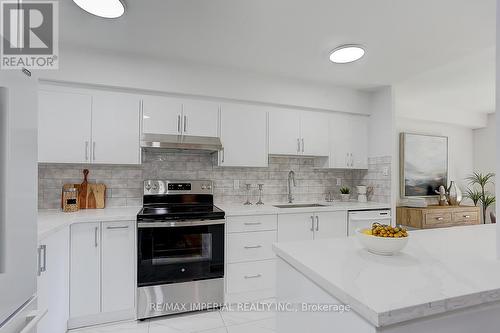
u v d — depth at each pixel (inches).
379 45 87.0
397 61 99.3
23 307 37.7
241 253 98.6
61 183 99.2
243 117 111.0
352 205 120.6
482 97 151.8
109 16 69.9
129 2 64.9
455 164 189.0
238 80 108.1
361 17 71.4
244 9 68.1
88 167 102.1
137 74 95.0
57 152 87.8
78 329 79.6
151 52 92.5
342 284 33.0
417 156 170.9
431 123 181.0
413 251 47.2
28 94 38.9
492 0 63.8
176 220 87.8
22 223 37.1
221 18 72.1
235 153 109.3
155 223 85.4
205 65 103.3
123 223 84.7
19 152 36.2
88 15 69.8
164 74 98.1
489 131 189.2
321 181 139.6
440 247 49.7
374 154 131.6
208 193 113.5
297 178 135.1
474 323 31.6
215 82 104.6
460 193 178.2
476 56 97.3
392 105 123.7
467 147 195.3
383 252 44.7
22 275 37.1
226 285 96.3
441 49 89.9
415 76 116.2
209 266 91.7
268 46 88.3
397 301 28.4
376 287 32.1
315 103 121.5
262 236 101.8
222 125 107.7
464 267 39.1
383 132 127.0
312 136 123.3
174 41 84.8
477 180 187.6
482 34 79.9
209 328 82.0
